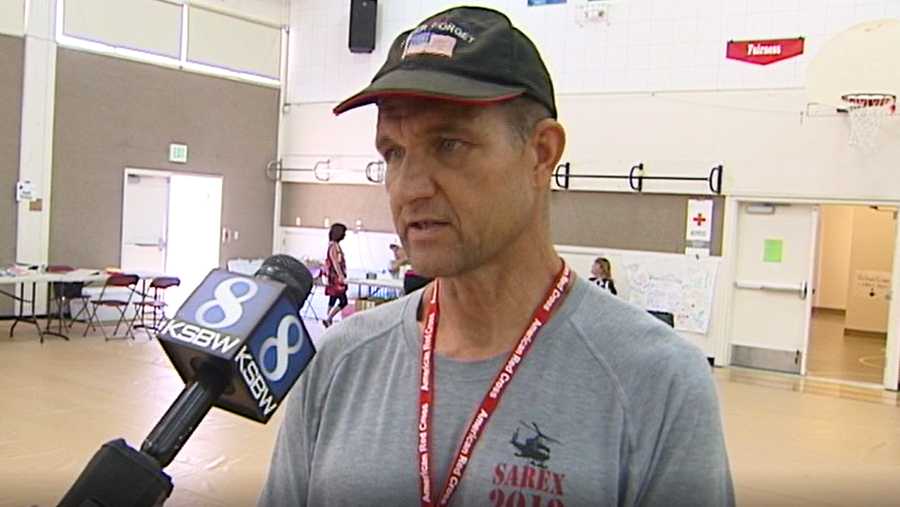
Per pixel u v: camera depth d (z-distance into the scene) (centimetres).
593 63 980
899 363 838
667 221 945
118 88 1060
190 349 81
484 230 86
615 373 89
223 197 1182
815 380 868
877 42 810
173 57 1112
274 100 1234
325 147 1209
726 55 909
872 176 839
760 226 911
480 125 84
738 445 563
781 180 884
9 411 556
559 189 1002
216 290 88
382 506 92
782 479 451
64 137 1015
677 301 938
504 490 86
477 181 85
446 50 85
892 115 822
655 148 948
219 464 443
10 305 981
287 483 104
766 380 852
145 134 1091
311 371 106
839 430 633
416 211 86
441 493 89
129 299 982
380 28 1153
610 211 976
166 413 79
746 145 900
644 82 952
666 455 87
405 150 86
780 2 880
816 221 881
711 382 92
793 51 874
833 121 856
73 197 1026
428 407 93
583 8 981
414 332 100
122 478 68
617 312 94
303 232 1232
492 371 92
